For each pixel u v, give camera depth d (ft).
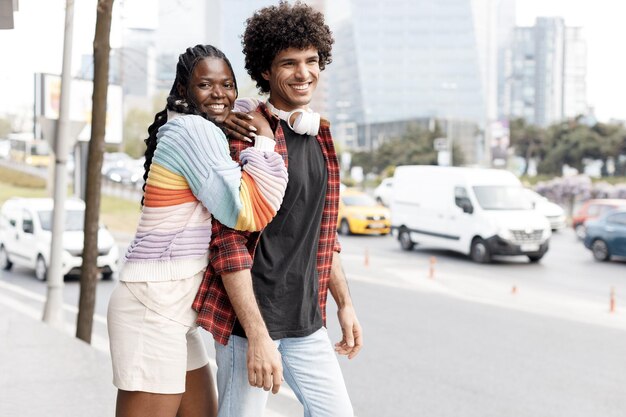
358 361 25.34
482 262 59.62
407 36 465.06
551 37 542.16
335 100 485.56
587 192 145.07
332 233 8.25
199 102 7.47
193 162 6.82
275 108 7.95
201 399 7.86
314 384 7.86
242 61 8.27
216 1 279.49
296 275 7.61
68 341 23.09
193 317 7.29
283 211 7.49
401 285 47.24
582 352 27.45
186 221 7.06
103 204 125.70
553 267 57.88
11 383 17.65
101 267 48.73
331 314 34.94
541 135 213.05
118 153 214.90
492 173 62.85
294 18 7.73
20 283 49.49
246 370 7.50
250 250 7.34
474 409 19.70
